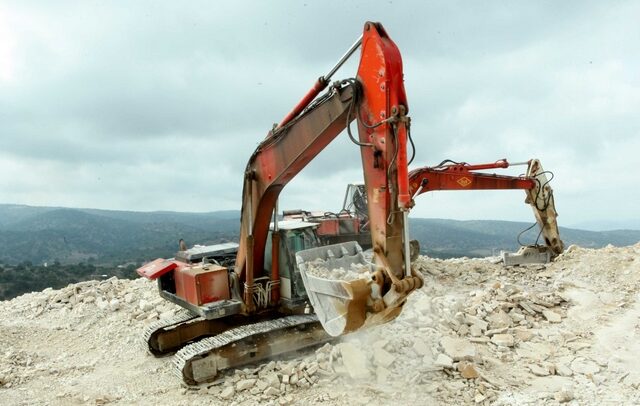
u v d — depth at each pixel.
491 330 7.99
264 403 6.09
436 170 11.36
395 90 5.03
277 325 7.07
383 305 4.77
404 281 4.74
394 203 4.99
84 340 9.24
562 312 8.98
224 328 8.35
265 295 7.58
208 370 6.69
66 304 11.09
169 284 8.41
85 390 6.90
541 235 12.62
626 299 9.41
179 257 8.52
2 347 8.73
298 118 6.11
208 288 7.43
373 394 6.03
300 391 6.25
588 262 11.55
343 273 5.74
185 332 8.34
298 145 6.18
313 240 7.84
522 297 9.14
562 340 7.76
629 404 5.69
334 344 7.43
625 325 8.16
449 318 8.05
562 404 5.72
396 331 7.38
